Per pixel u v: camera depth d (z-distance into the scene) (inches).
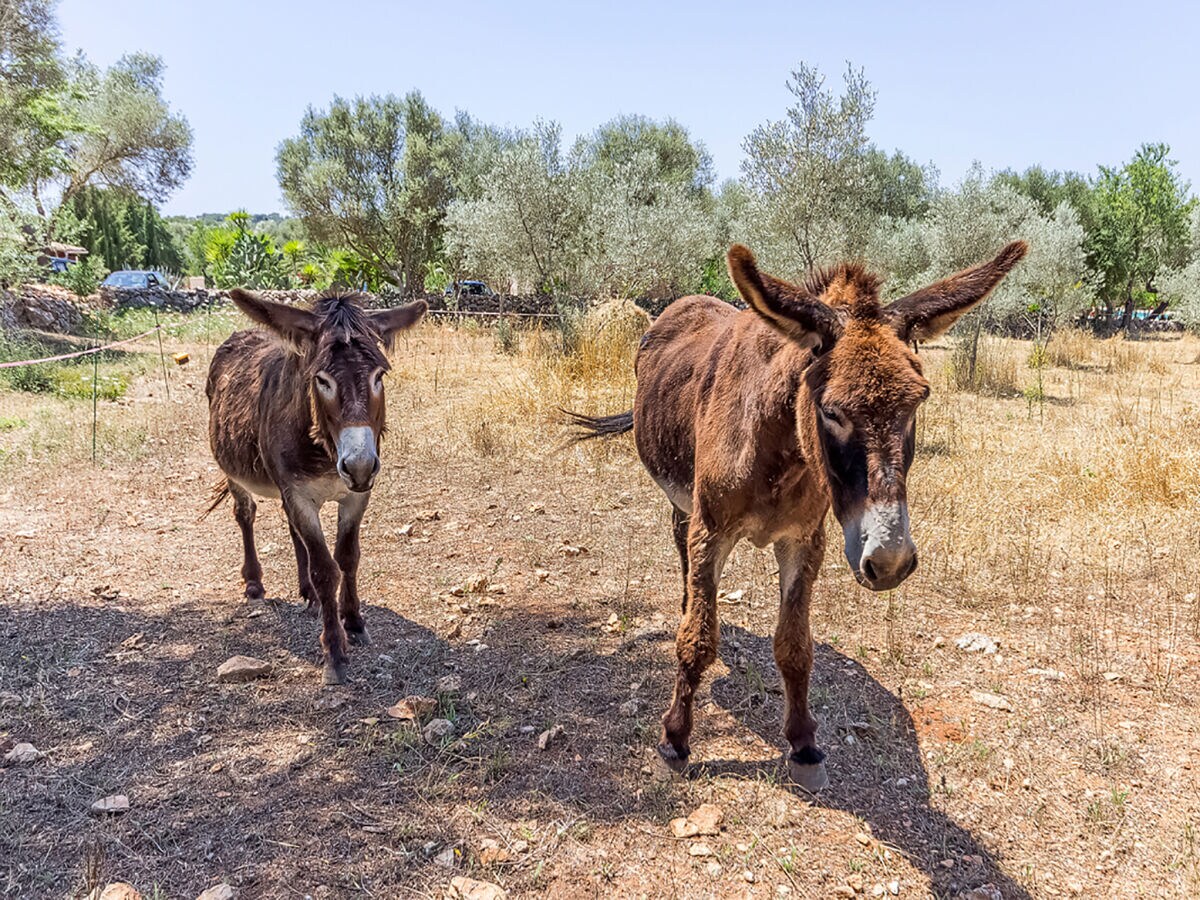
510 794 119.1
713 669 158.7
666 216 684.1
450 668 158.4
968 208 567.8
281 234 2052.2
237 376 182.4
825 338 95.7
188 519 248.7
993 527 231.1
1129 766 125.6
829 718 139.9
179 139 1128.8
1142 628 171.9
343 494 163.0
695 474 127.6
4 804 115.0
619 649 165.6
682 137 1321.4
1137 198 1093.8
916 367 90.0
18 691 146.6
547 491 273.0
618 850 108.1
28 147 665.0
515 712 142.1
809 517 115.5
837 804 117.9
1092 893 101.3
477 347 613.9
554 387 398.6
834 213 475.2
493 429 341.1
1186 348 813.2
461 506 257.1
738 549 222.2
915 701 145.3
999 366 526.0
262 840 108.6
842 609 181.5
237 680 152.3
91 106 1016.9
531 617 180.5
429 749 130.6
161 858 105.0
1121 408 389.7
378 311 161.6
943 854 108.0
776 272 475.5
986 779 123.3
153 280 1194.6
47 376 454.9
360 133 1053.2
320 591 153.6
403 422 362.6
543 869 104.2
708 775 124.3
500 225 692.1
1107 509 242.2
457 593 192.4
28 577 198.2
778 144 463.5
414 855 106.2
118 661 159.3
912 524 232.1
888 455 86.5
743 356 118.2
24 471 287.4
